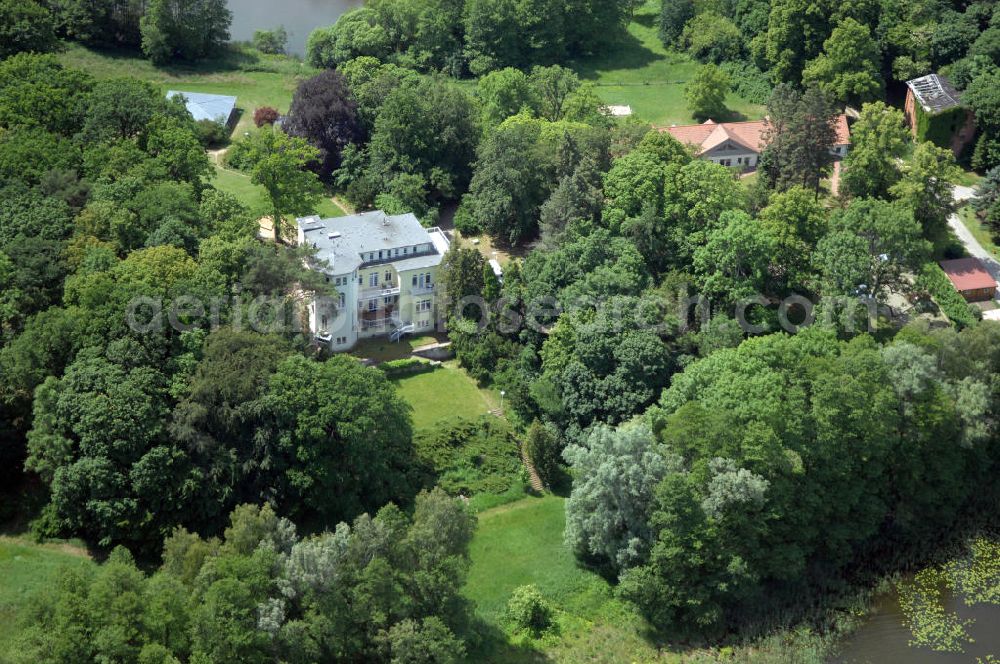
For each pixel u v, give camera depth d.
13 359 185.38
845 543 189.88
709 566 177.88
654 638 177.62
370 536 162.12
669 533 175.88
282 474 186.88
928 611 184.50
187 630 152.38
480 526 193.75
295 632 154.25
